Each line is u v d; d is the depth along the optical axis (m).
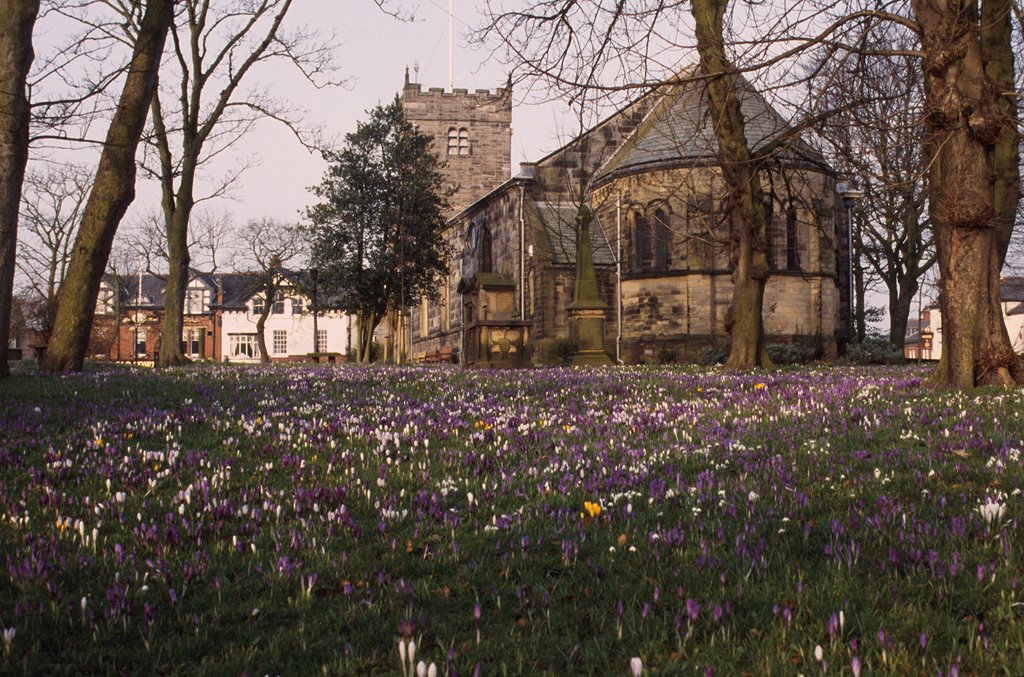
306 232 69.56
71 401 12.38
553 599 4.21
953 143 13.10
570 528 5.46
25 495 6.39
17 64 14.55
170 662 3.56
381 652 3.63
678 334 45.25
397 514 5.80
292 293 80.75
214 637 3.85
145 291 105.00
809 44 13.69
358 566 4.78
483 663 3.47
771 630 3.68
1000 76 15.43
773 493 6.32
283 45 30.44
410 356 84.94
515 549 5.11
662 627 3.75
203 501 6.33
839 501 5.99
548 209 53.12
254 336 103.25
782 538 5.12
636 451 8.27
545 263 49.59
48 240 63.41
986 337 13.20
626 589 4.30
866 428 9.19
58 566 4.66
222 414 11.28
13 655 3.48
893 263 45.59
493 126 82.88
